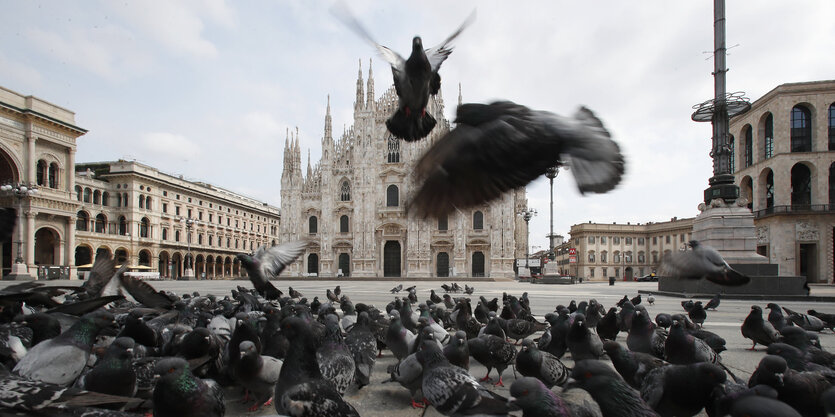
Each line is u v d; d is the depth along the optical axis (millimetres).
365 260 67250
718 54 25750
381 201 68625
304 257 70375
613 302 20719
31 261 53844
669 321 8227
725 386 4340
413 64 1985
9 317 7945
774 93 55219
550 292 30156
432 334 6051
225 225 95875
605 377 3619
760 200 57844
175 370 3771
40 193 55250
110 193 73625
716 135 26125
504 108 1399
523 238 77938
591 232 94625
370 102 69500
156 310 8281
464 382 4281
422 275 64938
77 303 6230
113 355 4441
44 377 4398
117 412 3551
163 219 79062
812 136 54344
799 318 11078
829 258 52375
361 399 6180
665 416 4496
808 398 4195
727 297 23438
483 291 32125
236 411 5660
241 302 11430
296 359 4195
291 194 71125
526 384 3490
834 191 53719
